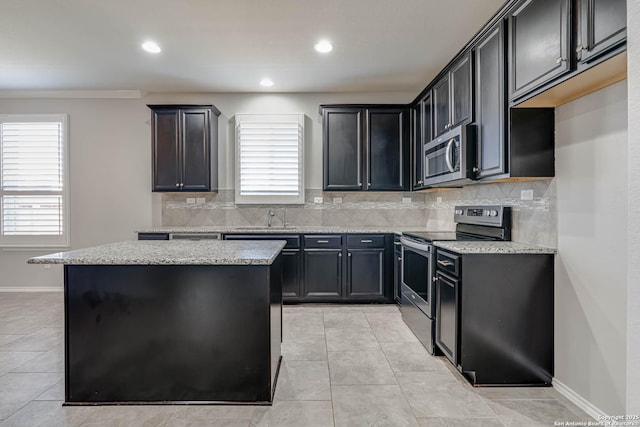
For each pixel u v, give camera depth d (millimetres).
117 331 1918
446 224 3793
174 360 1927
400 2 2453
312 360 2484
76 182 4410
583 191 1865
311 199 4406
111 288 1912
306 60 3408
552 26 1691
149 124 4402
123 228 4430
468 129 2502
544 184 2170
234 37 2941
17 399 1984
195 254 1961
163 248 2223
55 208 4406
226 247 2277
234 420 1796
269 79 3910
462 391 2080
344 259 3861
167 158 4043
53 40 2986
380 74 3770
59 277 4441
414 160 3943
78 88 4207
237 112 4387
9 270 4402
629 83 927
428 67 3586
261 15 2602
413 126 3977
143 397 1932
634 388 913
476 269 2131
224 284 1913
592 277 1813
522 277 2129
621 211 1644
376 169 4062
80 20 2664
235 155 4352
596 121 1769
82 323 1918
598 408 1790
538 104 2010
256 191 4344
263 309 1919
